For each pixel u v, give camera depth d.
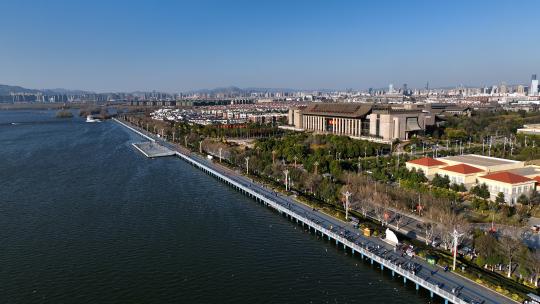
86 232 148.50
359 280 115.31
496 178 173.00
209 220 162.38
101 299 105.31
